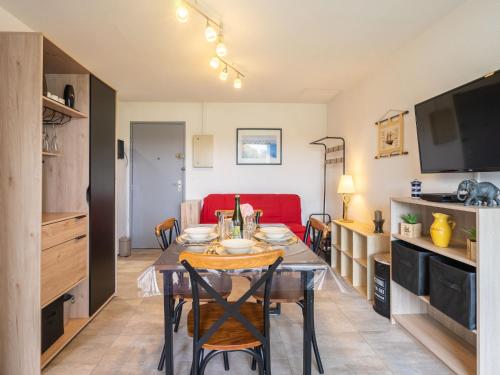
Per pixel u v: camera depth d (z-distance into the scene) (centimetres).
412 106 259
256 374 173
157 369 176
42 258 172
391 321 233
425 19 226
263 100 468
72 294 232
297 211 454
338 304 269
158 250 471
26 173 165
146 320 238
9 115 165
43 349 183
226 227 210
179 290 167
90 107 233
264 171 485
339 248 363
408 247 217
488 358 149
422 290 195
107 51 288
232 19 229
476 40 192
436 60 230
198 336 136
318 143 469
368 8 213
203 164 474
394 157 286
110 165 271
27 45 165
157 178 481
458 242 202
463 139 179
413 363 182
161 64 321
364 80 353
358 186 368
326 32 249
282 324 231
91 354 191
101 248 253
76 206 233
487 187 162
